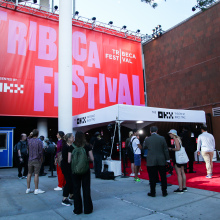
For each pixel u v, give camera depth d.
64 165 4.73
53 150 8.50
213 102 13.34
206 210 4.06
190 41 14.96
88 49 15.12
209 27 13.86
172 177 7.39
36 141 5.79
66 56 11.25
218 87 13.13
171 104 15.93
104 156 8.60
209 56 13.75
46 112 12.94
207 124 13.52
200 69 14.21
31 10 13.44
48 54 13.51
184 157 5.37
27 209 4.44
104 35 16.05
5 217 4.00
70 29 11.60
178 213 3.95
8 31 12.52
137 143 7.12
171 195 5.15
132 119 9.03
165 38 16.80
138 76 17.03
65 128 10.80
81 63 14.65
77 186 4.13
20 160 8.02
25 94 12.50
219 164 10.52
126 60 16.70
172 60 16.14
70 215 4.04
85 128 12.00
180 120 10.91
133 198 5.03
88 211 4.07
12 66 12.35
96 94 14.87
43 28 13.62
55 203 4.81
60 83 11.11
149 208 4.28
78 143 4.17
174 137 5.45
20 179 8.01
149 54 18.08
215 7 13.55
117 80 15.94
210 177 6.94
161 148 5.12
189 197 4.92
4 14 12.58
